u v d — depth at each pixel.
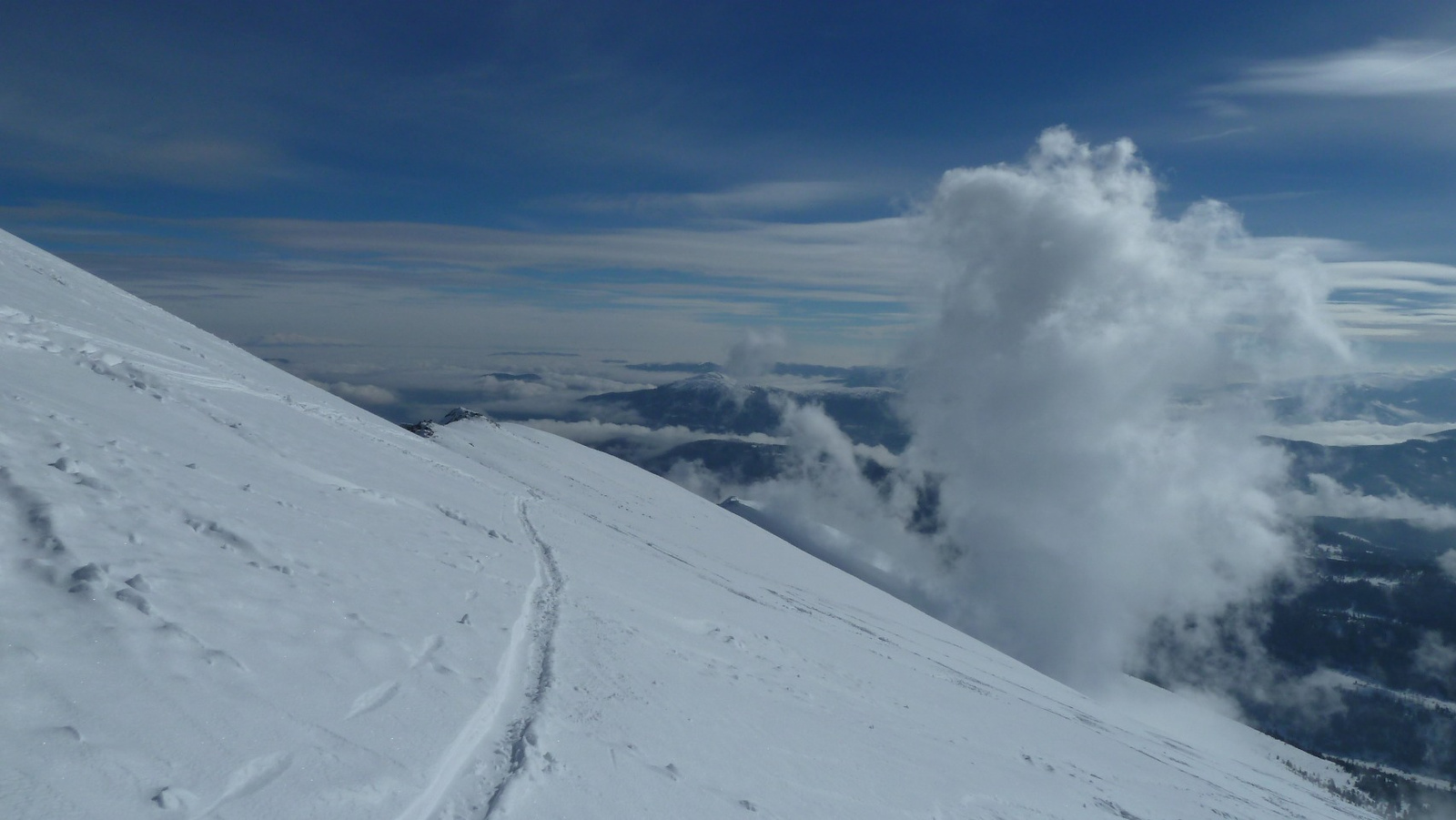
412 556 11.09
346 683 6.11
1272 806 24.05
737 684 11.73
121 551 6.41
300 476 13.20
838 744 10.77
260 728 4.99
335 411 25.36
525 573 13.20
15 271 19.50
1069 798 13.45
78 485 7.44
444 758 5.74
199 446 11.80
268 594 7.02
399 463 20.30
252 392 19.67
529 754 6.20
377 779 5.05
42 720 4.12
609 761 6.82
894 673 19.66
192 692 4.99
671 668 10.85
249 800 4.32
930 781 10.90
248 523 8.78
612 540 24.80
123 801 3.86
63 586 5.46
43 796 3.64
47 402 10.04
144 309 26.94
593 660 9.53
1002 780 12.70
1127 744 24.61
